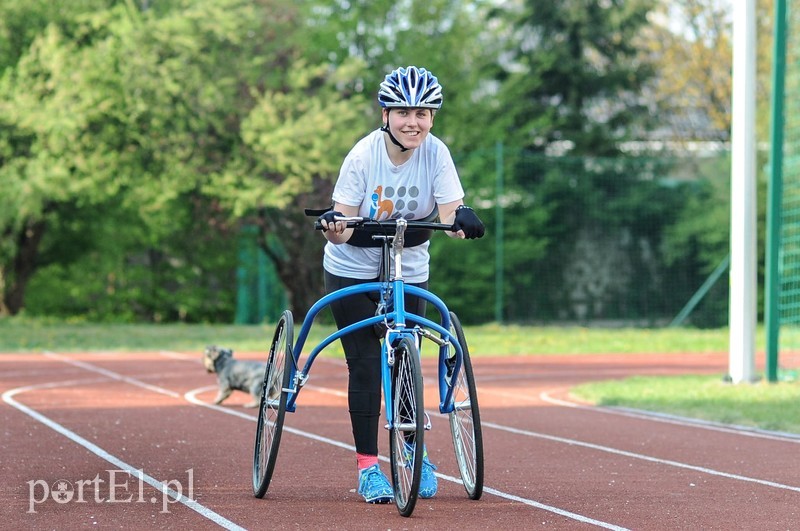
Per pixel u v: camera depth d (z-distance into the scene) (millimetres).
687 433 20703
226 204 58438
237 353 43750
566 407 25641
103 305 75125
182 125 57844
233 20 57844
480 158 70625
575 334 55562
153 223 68688
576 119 81250
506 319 71562
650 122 83562
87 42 59625
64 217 66375
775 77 28906
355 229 12984
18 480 14414
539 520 12109
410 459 12367
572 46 81938
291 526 11625
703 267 73125
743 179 29031
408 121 12648
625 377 35438
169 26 55688
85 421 21531
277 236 63156
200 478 14773
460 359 13117
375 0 67188
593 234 73875
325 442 18672
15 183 53531
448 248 69375
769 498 13734
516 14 77812
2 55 58875
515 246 70500
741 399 25531
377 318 12891
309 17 63844
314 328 56375
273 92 61719
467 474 13539
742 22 28594
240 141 58812
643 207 73938
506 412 24469
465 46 72375
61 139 55219
